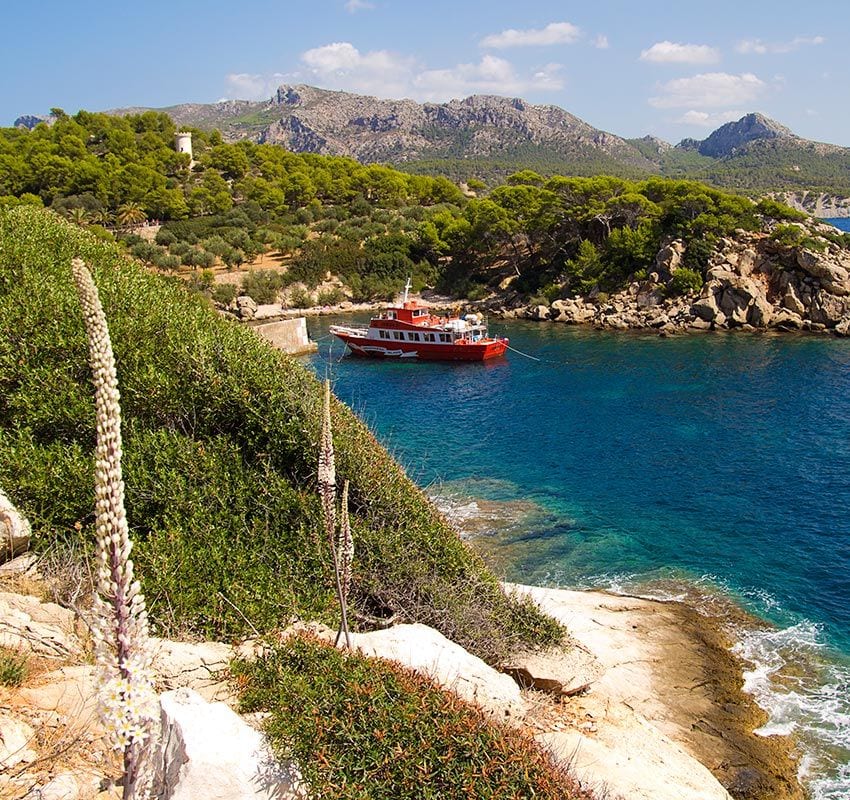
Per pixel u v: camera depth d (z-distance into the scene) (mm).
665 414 45375
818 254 71062
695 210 82875
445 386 56125
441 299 97188
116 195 111875
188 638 11875
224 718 7973
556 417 45656
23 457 14258
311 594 14141
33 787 6973
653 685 17047
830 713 16594
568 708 14602
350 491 16797
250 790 7348
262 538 15141
